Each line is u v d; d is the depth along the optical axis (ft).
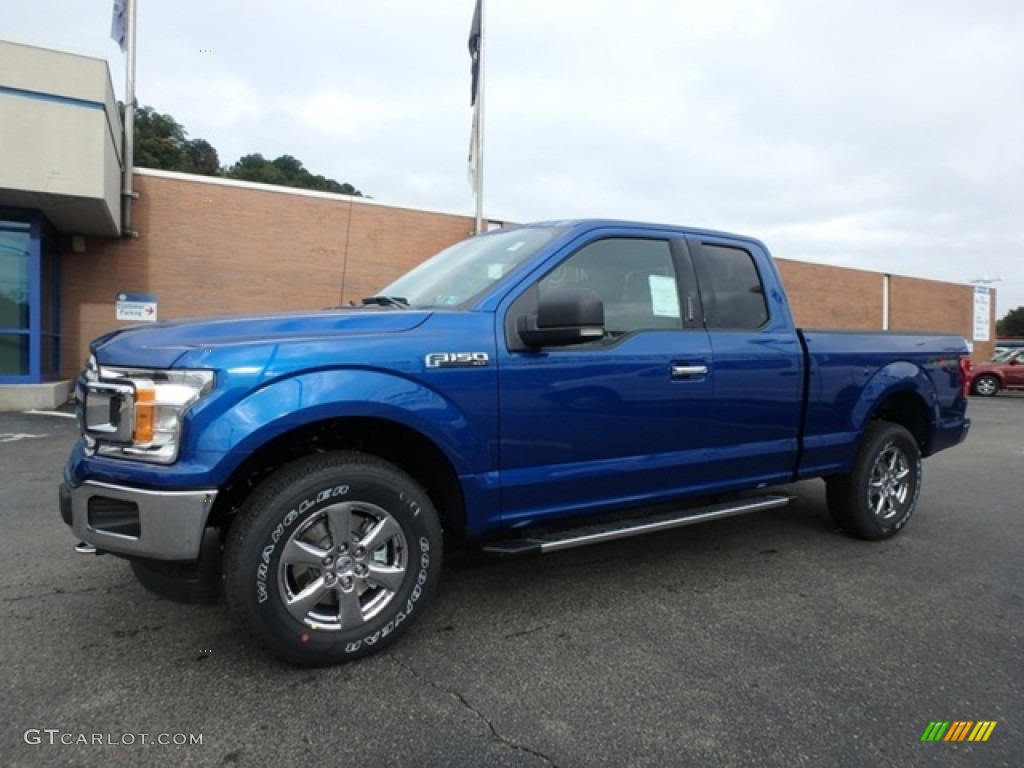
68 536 14.82
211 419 8.17
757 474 13.44
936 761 7.37
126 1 46.55
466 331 10.00
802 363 13.80
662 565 13.55
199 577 8.51
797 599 11.89
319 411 8.60
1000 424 43.21
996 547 15.28
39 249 40.04
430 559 9.73
